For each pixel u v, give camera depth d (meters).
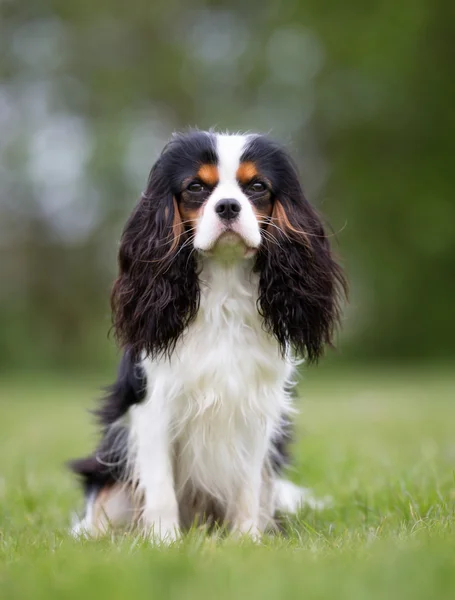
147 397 5.38
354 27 24.77
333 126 25.25
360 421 11.58
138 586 3.28
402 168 25.22
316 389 17.27
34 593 3.28
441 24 24.75
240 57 25.77
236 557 3.88
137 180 24.77
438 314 24.94
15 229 25.59
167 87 25.80
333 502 6.24
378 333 25.05
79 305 25.97
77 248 25.88
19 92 25.86
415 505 5.54
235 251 5.27
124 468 5.70
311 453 8.57
